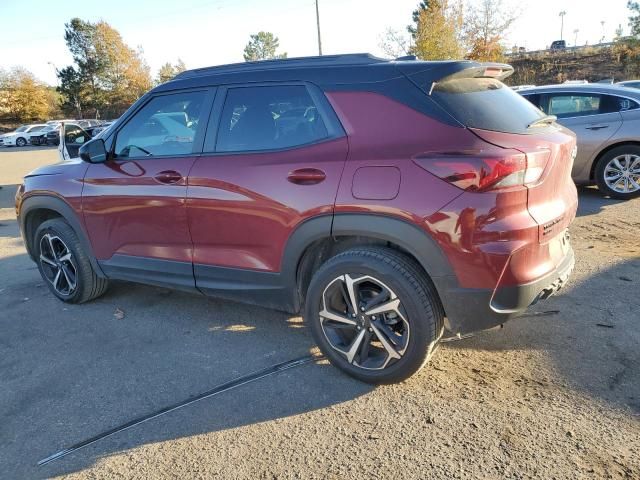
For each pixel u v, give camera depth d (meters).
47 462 2.51
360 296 2.94
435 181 2.57
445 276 2.62
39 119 64.81
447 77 2.76
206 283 3.54
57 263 4.45
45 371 3.37
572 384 2.89
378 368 2.94
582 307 3.84
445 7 31.88
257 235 3.17
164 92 3.66
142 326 3.99
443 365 3.17
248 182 3.13
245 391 3.02
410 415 2.71
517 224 2.54
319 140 2.95
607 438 2.46
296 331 3.78
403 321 2.79
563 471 2.27
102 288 4.46
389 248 2.86
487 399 2.80
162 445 2.59
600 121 7.15
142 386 3.13
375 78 2.88
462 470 2.31
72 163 4.26
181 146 3.53
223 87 3.40
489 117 2.72
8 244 6.86
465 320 2.68
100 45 65.25
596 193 7.70
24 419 2.86
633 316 3.65
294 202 2.96
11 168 19.02
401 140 2.70
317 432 2.62
